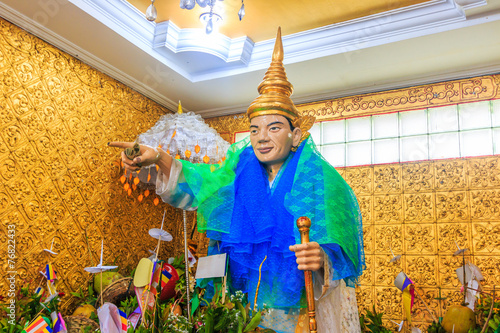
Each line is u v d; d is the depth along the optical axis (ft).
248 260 6.07
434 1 12.52
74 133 14.17
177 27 14.44
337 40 13.88
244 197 6.28
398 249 14.74
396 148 15.52
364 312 14.66
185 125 15.15
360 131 16.21
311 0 12.68
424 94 15.48
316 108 17.13
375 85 16.03
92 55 14.61
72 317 9.80
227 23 14.11
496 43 13.19
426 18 12.75
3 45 12.28
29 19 12.67
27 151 12.69
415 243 14.56
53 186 13.34
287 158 6.52
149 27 14.21
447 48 13.56
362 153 15.99
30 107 12.87
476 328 10.74
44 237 12.92
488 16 12.10
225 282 5.90
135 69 15.64
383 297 14.57
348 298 6.44
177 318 5.76
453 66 14.66
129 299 12.12
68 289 13.43
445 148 14.82
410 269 14.43
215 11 13.35
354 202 6.79
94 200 14.67
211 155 14.98
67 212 13.71
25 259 12.32
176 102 18.24
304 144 6.46
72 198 13.92
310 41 14.26
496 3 11.80
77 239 13.94
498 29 12.45
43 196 13.01
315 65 14.78
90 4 12.51
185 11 13.57
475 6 11.94
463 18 12.41
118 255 15.40
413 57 14.16
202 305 6.56
